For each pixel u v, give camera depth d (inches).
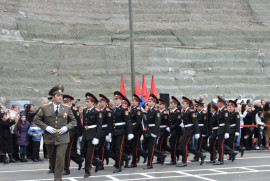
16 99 797.9
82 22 989.8
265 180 313.7
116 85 904.9
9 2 922.1
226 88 986.7
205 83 979.9
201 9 1171.9
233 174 347.6
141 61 951.0
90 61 911.0
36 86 837.2
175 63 981.2
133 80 556.7
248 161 440.5
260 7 1235.9
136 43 1012.5
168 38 1049.5
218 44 1090.7
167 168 397.4
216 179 320.8
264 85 1028.5
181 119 428.1
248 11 1219.2
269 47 1138.0
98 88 888.9
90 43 951.6
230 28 1139.9
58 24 956.0
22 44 859.4
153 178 331.6
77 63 898.1
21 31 895.7
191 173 358.0
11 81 817.5
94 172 376.8
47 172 378.9
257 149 573.6
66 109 275.7
